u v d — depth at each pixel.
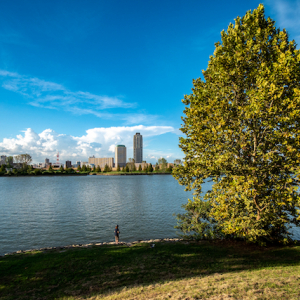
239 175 13.05
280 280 8.48
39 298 8.49
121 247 15.18
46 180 123.94
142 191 66.38
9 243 21.94
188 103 16.12
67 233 25.09
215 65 14.80
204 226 17.27
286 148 11.83
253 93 12.40
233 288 7.75
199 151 14.78
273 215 13.18
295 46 13.21
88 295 8.55
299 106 11.33
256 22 13.34
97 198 51.75
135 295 7.94
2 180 123.31
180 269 11.15
